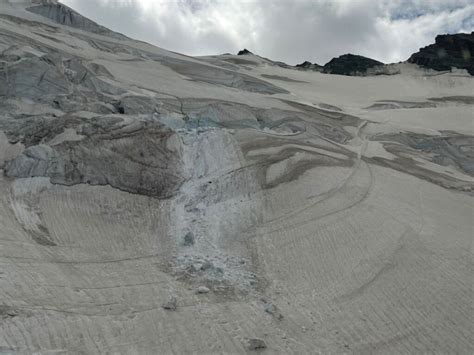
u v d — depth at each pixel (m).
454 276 17.89
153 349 12.56
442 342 14.62
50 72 27.23
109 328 12.97
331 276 17.36
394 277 17.47
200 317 14.23
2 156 20.83
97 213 19.14
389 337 14.62
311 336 14.30
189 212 20.56
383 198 23.86
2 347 11.03
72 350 11.74
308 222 20.64
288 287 16.64
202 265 16.83
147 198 20.95
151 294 15.02
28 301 13.12
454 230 21.67
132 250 17.69
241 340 13.51
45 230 17.31
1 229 16.41
